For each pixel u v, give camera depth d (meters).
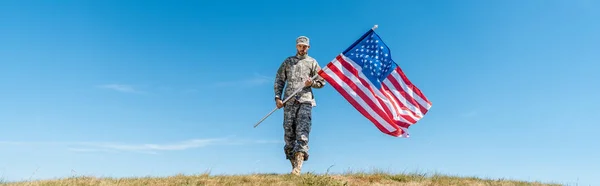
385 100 10.00
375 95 9.96
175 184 8.56
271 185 8.49
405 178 9.72
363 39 10.25
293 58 10.60
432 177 10.06
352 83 9.95
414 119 10.03
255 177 9.19
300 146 10.01
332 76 9.95
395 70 10.23
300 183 8.70
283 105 10.56
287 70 10.56
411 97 10.20
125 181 8.91
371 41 10.25
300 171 9.97
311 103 10.36
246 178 9.07
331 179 9.10
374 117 9.88
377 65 10.13
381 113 9.88
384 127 9.86
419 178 9.81
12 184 8.75
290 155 10.52
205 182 8.77
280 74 10.68
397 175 9.94
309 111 10.29
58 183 8.58
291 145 10.48
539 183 10.28
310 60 10.61
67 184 8.52
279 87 10.62
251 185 8.49
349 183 8.98
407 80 10.24
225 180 8.91
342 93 9.88
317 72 10.27
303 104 10.27
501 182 10.01
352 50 10.15
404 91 10.19
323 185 8.67
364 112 9.86
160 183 8.65
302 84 10.23
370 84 10.02
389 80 10.16
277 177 9.25
